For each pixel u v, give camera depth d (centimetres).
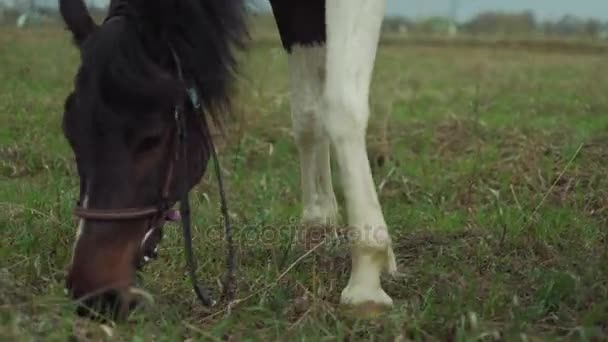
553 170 604
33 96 861
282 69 1228
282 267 409
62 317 312
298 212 524
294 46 463
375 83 1192
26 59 1188
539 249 444
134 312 323
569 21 3073
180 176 322
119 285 301
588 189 562
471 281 378
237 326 336
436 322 336
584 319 334
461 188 584
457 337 311
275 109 821
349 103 346
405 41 2506
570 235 466
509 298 366
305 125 475
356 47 347
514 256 438
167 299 369
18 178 600
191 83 329
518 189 578
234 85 340
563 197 544
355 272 355
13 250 420
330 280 390
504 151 698
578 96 1050
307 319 331
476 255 436
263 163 676
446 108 990
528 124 829
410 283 397
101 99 298
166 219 325
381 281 394
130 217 304
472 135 759
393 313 338
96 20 346
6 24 1908
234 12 337
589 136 724
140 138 304
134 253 307
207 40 326
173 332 311
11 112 764
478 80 1338
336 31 349
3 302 328
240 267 418
